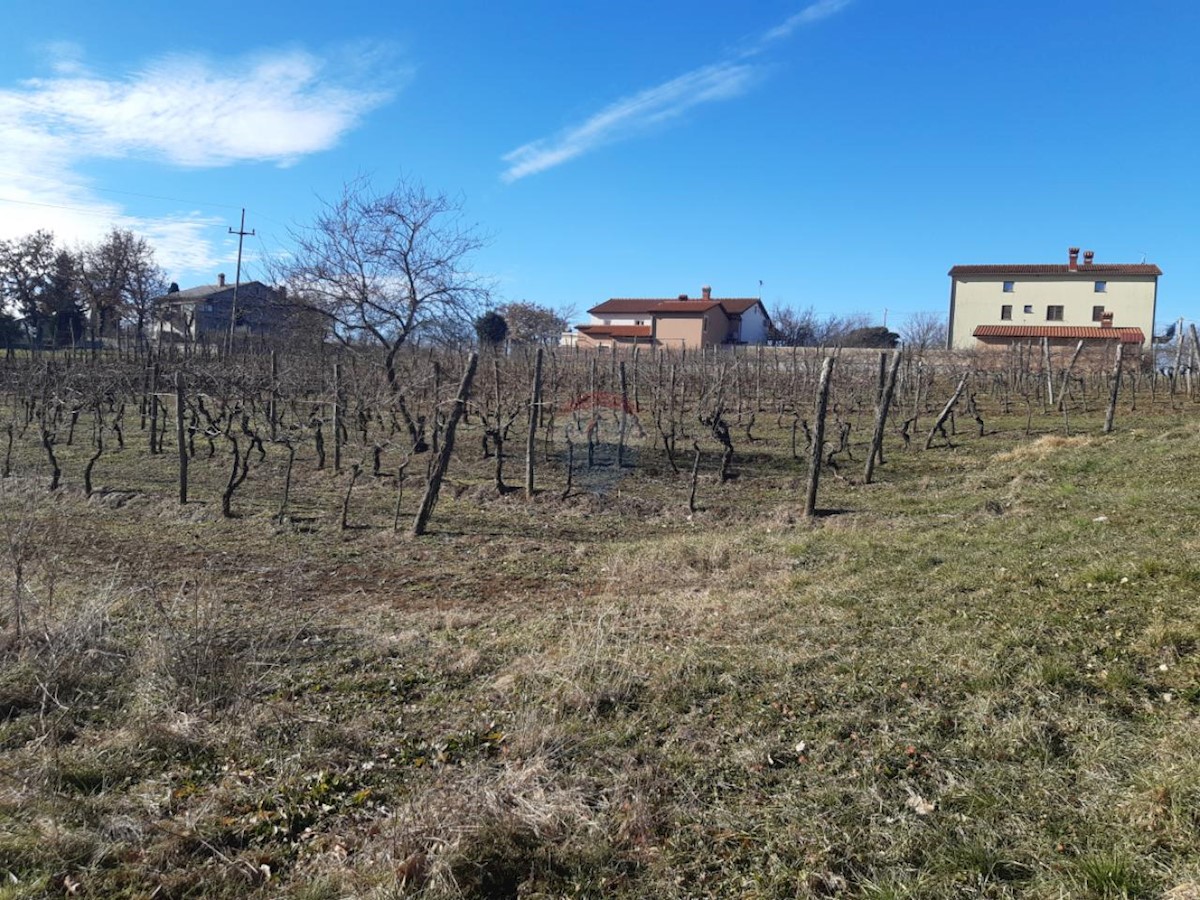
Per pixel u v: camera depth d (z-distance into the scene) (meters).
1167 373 24.94
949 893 2.63
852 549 7.27
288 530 9.06
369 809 3.38
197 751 3.87
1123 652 4.12
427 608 6.38
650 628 5.38
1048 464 11.20
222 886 2.91
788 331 64.19
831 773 3.42
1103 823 2.87
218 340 29.58
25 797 3.32
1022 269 49.06
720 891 2.79
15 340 36.66
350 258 16.20
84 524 9.41
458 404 9.05
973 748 3.47
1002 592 5.35
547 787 3.43
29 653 4.71
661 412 20.59
